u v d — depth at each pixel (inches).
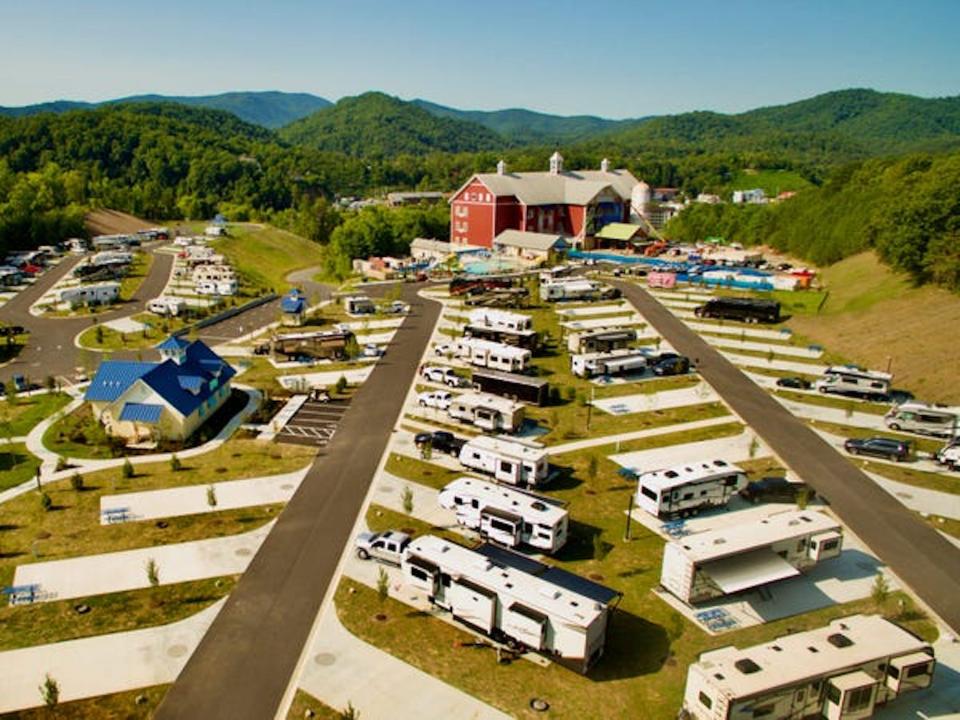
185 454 2078.0
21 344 3280.0
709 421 2405.3
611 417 2422.5
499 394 2578.7
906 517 1785.2
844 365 3061.0
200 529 1657.2
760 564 1429.6
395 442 2172.7
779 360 3134.8
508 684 1190.3
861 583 1503.4
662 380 2829.7
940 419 2295.8
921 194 3919.8
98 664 1219.9
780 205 7052.2
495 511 1588.3
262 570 1497.3
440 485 1891.0
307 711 1122.7
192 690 1164.5
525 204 6092.5
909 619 1386.6
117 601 1391.5
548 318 3796.8
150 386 2146.9
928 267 3708.2
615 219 6683.1
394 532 1562.5
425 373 2755.9
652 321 3779.5
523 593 1273.4
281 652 1256.2
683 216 7780.5
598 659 1250.0
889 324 3405.5
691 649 1285.7
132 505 1766.7
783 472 2025.1
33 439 2181.3
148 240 6761.8
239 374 2842.0
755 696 1022.4
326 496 1820.9
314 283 5994.1
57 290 4414.4
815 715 1095.6
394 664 1229.7
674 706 1149.7
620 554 1587.1
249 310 4192.9
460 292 4338.1
